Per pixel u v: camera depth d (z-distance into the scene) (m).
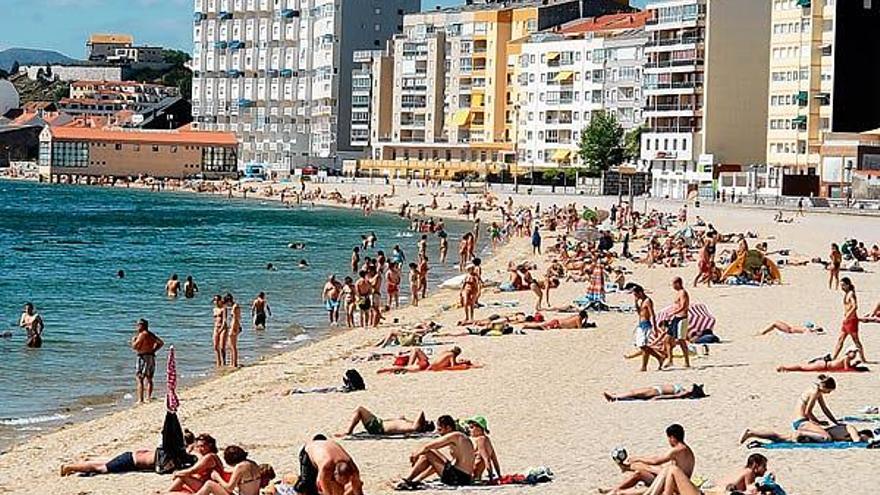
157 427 36.81
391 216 181.38
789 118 183.12
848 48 179.75
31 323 53.44
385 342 52.00
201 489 25.48
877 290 68.81
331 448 25.52
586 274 76.56
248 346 54.28
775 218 140.75
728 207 163.25
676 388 36.56
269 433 34.44
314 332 58.38
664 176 199.25
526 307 64.12
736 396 36.22
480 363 45.28
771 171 181.12
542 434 32.22
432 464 27.09
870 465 27.09
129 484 28.94
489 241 128.25
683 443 26.02
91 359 50.53
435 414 36.00
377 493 26.58
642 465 25.72
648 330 43.69
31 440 35.56
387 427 32.97
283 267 96.12
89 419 39.00
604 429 32.41
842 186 173.12
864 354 43.78
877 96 181.38
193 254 109.38
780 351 45.28
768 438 29.56
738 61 190.25
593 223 122.62
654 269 85.50
